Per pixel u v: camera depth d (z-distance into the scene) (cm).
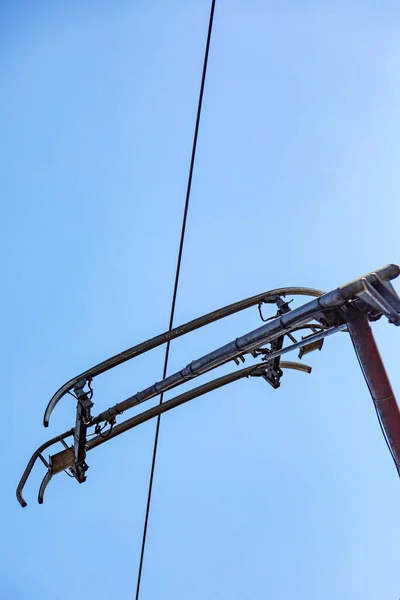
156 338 1442
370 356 1187
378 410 1198
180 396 1485
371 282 1160
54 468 1477
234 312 1452
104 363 1448
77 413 1462
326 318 1206
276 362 1462
